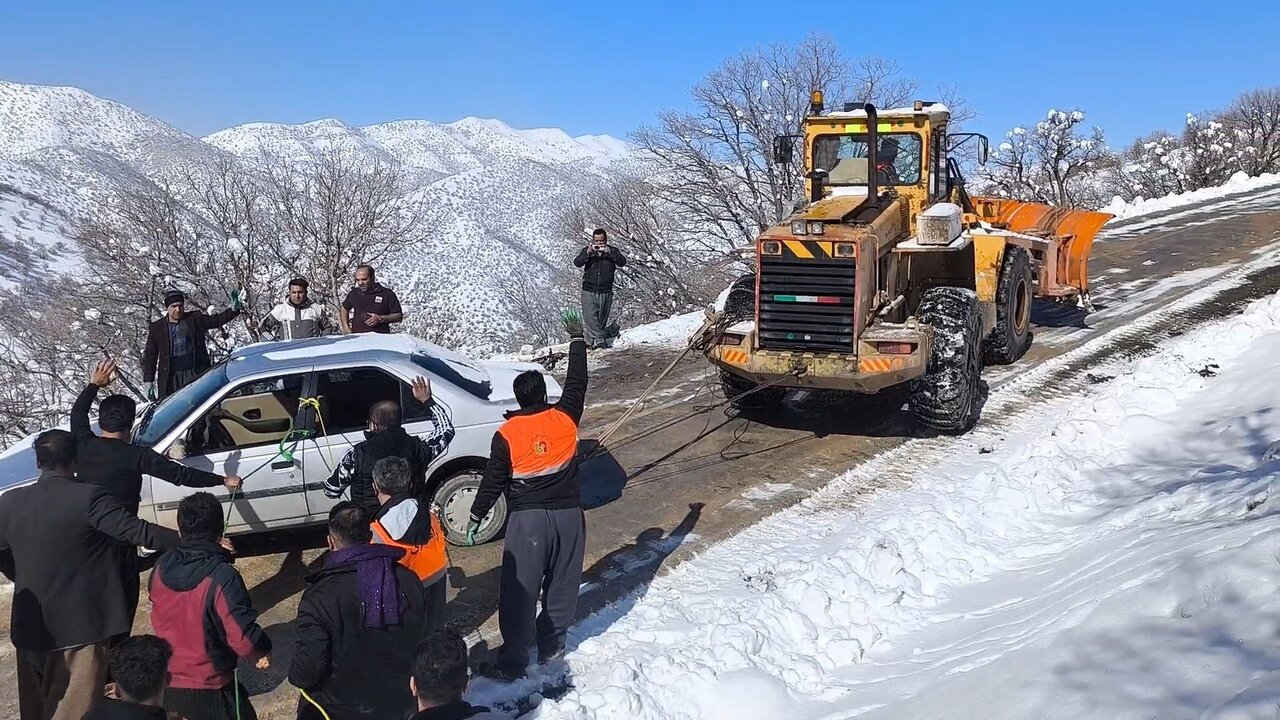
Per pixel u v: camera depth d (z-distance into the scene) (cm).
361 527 381
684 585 581
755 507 707
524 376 485
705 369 1145
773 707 439
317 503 610
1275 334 945
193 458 594
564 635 490
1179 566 411
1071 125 3164
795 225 781
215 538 391
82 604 424
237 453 599
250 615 381
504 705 464
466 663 300
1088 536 571
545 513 472
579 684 469
